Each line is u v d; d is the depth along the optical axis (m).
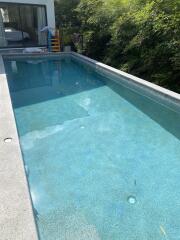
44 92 7.57
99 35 11.84
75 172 3.62
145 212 2.84
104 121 5.41
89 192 3.20
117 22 9.21
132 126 5.15
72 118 5.55
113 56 10.70
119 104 6.48
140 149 4.23
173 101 5.48
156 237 2.52
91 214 2.82
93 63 10.23
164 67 7.50
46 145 4.38
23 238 1.93
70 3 15.80
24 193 2.41
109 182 3.39
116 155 4.07
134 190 3.22
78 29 15.03
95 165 3.79
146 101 6.55
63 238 2.50
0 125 3.85
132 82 7.19
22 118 5.54
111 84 8.48
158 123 5.32
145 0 7.64
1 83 6.39
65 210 2.89
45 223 2.69
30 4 12.98
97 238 2.50
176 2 6.18
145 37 7.50
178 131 4.93
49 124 5.24
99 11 11.23
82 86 8.23
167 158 3.95
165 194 3.13
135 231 2.59
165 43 6.76
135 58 9.05
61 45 14.35
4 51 12.85
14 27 15.14
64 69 10.92
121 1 10.12
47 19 13.76
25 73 10.16
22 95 7.25
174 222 2.71
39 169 3.70
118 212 2.86
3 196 2.37
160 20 6.48
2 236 1.95
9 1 12.38
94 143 4.45
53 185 3.34
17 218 2.12
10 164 2.87
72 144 4.42
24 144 4.41
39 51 13.23
